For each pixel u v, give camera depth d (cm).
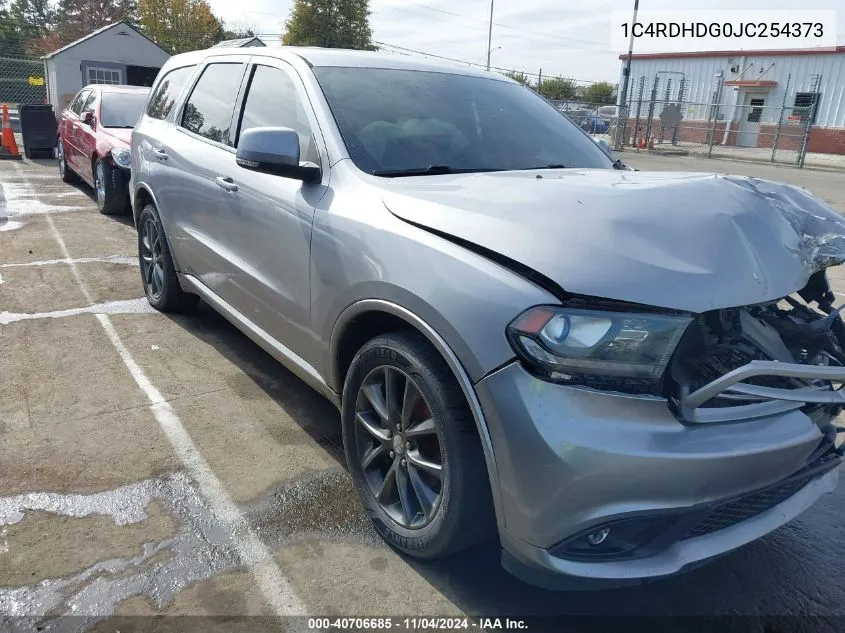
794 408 225
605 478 195
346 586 250
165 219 460
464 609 242
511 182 265
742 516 228
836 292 678
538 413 199
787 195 271
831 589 263
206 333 483
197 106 440
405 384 251
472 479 224
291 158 288
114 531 271
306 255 295
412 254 238
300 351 317
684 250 216
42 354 432
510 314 206
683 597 255
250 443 342
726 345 218
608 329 199
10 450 321
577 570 205
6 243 704
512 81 424
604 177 286
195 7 4769
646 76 3312
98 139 868
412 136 322
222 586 246
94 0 5541
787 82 2869
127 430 346
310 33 3997
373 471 278
